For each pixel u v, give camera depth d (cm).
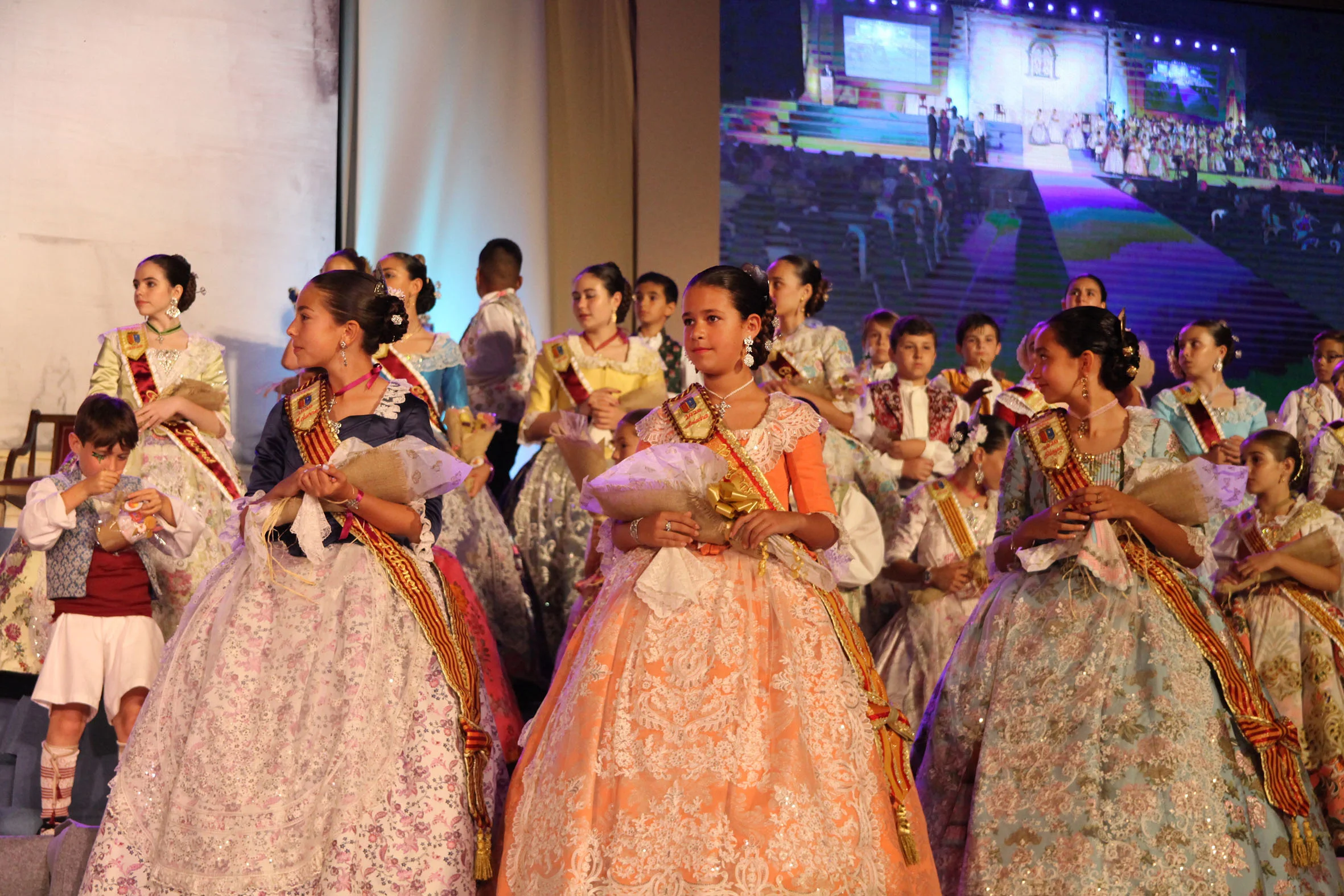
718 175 770
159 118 669
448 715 289
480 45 729
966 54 833
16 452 610
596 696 276
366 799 276
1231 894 289
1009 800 309
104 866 275
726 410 305
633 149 760
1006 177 835
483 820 283
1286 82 882
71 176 653
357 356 313
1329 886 309
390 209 710
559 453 520
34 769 422
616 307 555
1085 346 338
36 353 641
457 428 491
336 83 705
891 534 485
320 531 288
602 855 256
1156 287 852
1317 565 427
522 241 730
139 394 486
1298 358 866
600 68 756
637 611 286
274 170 688
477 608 398
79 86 657
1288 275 870
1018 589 338
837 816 261
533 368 603
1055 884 294
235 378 671
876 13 819
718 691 269
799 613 285
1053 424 341
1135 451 335
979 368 604
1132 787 299
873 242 810
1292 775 308
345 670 282
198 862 267
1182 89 866
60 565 382
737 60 790
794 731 264
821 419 305
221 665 284
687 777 260
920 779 341
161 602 460
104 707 423
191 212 671
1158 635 315
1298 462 447
